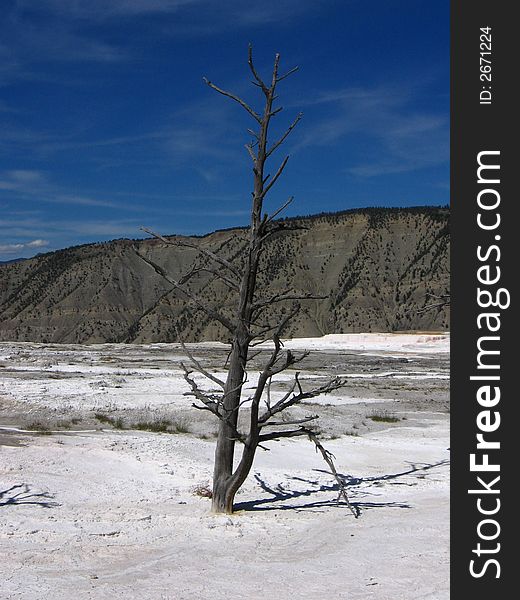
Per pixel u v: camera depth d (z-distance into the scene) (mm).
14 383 32719
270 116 11727
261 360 57156
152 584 7152
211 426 23172
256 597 6727
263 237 11828
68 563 7965
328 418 26422
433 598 6695
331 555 8523
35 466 14438
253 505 12641
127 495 12867
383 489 14680
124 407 26109
